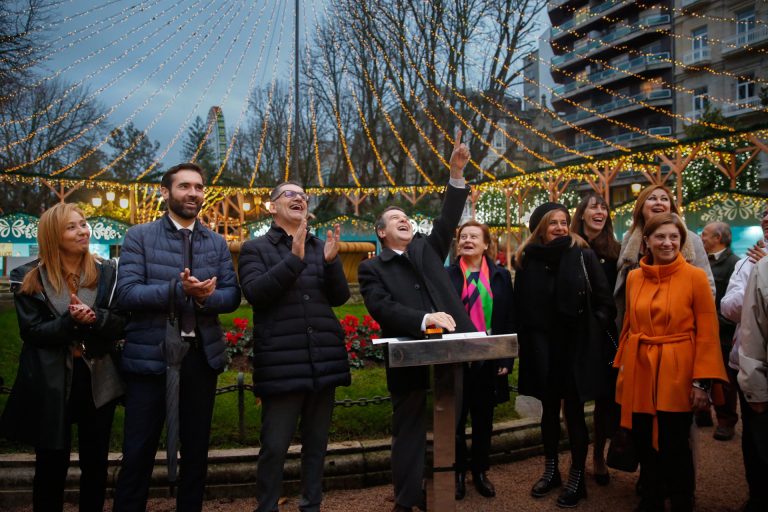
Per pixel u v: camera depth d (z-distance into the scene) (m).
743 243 13.34
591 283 3.68
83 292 3.06
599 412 3.91
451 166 3.58
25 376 2.87
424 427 3.18
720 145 14.38
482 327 3.77
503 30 24.42
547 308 3.67
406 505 3.12
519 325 3.81
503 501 3.57
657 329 3.17
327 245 3.18
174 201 3.06
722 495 3.62
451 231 3.55
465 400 3.71
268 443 2.98
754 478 3.20
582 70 42.75
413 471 3.14
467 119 25.22
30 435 2.81
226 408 4.31
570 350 3.60
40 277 2.97
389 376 3.22
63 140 27.09
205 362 2.97
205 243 3.15
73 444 3.85
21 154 26.69
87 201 29.53
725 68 31.70
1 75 12.80
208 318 3.01
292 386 2.96
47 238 2.97
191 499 2.92
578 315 3.58
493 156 42.56
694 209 14.15
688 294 3.12
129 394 2.88
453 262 4.13
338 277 3.19
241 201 20.92
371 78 27.17
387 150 29.39
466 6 23.64
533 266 3.81
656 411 3.11
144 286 2.83
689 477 3.07
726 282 4.98
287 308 3.07
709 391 3.02
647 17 36.69
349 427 4.16
